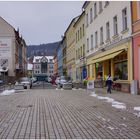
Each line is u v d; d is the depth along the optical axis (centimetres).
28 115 1356
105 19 3491
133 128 1024
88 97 2314
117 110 1482
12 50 6712
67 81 4575
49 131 991
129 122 1140
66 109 1557
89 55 4466
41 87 4947
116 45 3039
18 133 965
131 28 2606
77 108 1593
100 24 3744
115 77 3194
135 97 2186
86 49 4794
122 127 1043
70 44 7144
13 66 6675
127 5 2711
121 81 2862
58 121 1184
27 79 4662
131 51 2628
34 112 1455
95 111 1460
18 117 1300
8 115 1363
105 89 3447
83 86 4025
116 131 977
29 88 4306
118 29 2992
